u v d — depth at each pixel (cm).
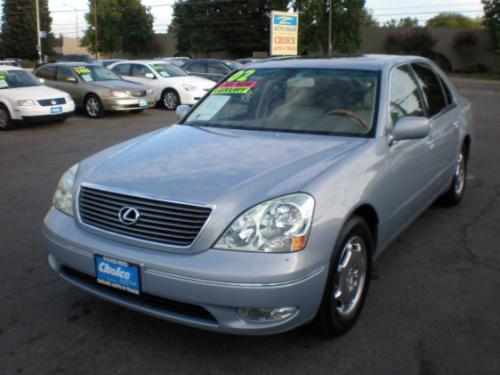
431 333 315
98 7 6275
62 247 301
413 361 287
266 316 265
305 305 267
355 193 298
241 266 253
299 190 272
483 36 4731
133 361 289
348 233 293
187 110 453
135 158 331
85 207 301
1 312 342
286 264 254
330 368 281
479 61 4794
